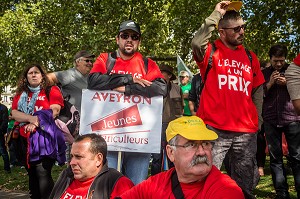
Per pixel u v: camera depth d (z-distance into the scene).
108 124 4.54
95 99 4.55
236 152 4.05
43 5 18.28
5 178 9.98
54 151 5.25
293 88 4.14
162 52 17.06
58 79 6.31
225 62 3.99
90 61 6.46
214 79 3.98
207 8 13.32
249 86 4.06
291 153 5.41
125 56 4.68
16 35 18.03
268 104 5.59
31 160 5.21
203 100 4.04
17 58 18.28
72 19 16.94
